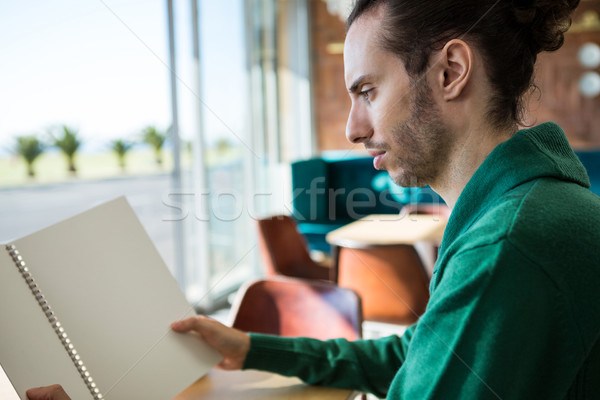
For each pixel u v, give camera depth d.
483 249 0.42
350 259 1.70
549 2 0.50
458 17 0.50
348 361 0.75
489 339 0.41
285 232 2.14
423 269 1.61
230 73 3.22
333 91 4.73
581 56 4.11
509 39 0.50
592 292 0.40
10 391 0.60
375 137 0.55
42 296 0.55
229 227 3.23
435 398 0.45
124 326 0.62
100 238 0.65
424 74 0.51
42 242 0.58
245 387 0.74
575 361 0.41
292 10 4.30
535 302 0.40
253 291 1.15
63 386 0.53
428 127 0.52
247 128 3.45
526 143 0.49
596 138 4.15
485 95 0.51
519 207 0.43
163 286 0.70
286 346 0.76
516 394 0.42
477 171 0.50
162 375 0.64
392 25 0.52
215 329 0.73
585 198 0.46
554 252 0.40
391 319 1.70
